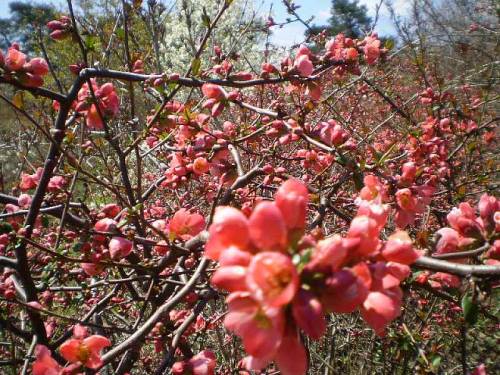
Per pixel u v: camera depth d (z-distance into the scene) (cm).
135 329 205
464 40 926
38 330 208
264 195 348
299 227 91
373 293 96
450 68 858
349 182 371
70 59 536
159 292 248
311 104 239
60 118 206
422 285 149
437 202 386
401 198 188
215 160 243
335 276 85
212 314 337
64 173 268
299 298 84
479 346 352
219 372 292
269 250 87
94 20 455
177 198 376
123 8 294
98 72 208
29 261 243
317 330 82
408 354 274
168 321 212
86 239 195
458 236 131
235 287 84
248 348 84
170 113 252
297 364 89
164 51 1052
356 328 394
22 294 242
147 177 470
